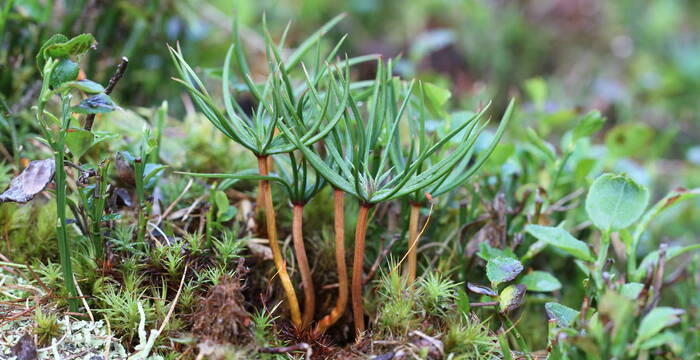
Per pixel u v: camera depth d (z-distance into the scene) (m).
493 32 0.75
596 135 0.64
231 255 0.34
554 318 0.32
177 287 0.34
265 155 0.33
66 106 0.31
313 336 0.34
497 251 0.35
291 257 0.37
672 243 0.48
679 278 0.38
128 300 0.33
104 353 0.32
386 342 0.32
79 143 0.32
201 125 0.43
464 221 0.37
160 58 0.48
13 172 0.39
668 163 0.59
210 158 0.42
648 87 0.72
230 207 0.36
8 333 0.33
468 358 0.33
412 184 0.32
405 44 0.74
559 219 0.40
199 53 0.55
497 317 0.36
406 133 0.46
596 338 0.30
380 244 0.37
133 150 0.40
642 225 0.35
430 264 0.36
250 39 0.56
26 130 0.40
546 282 0.35
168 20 0.48
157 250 0.34
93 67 0.44
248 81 0.34
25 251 0.36
